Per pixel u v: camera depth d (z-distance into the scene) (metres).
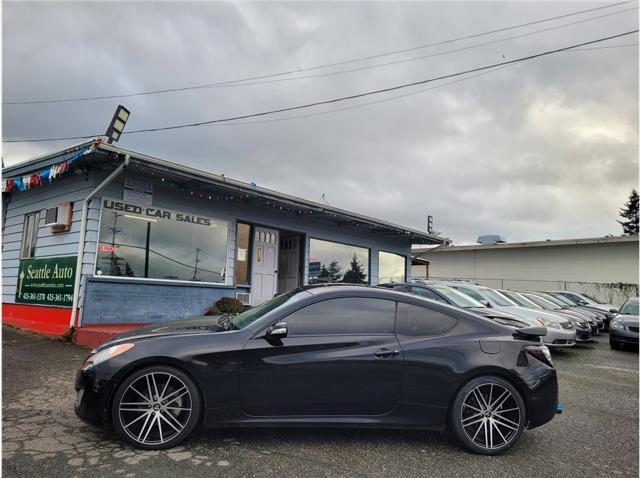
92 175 8.41
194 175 8.73
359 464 3.50
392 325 4.02
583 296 19.81
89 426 3.98
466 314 4.21
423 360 3.87
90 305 8.12
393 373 3.83
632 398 6.09
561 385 6.78
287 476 3.21
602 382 7.13
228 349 3.70
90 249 8.19
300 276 12.91
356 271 14.91
